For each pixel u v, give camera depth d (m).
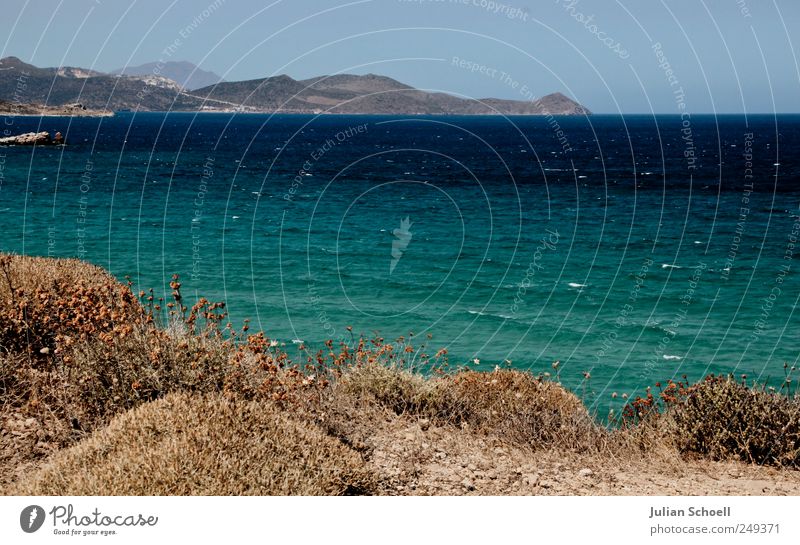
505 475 6.22
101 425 5.86
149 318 7.05
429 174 87.62
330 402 6.98
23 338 7.27
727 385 7.74
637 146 148.00
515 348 20.36
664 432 7.70
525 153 127.12
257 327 20.77
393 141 159.38
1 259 9.28
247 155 115.88
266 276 28.70
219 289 25.73
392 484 5.71
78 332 7.21
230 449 4.93
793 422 7.30
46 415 6.04
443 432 7.26
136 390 6.14
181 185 68.94
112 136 164.75
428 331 21.88
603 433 7.56
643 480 6.40
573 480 6.25
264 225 44.53
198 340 6.95
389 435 6.90
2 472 5.24
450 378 8.78
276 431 5.34
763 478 6.64
